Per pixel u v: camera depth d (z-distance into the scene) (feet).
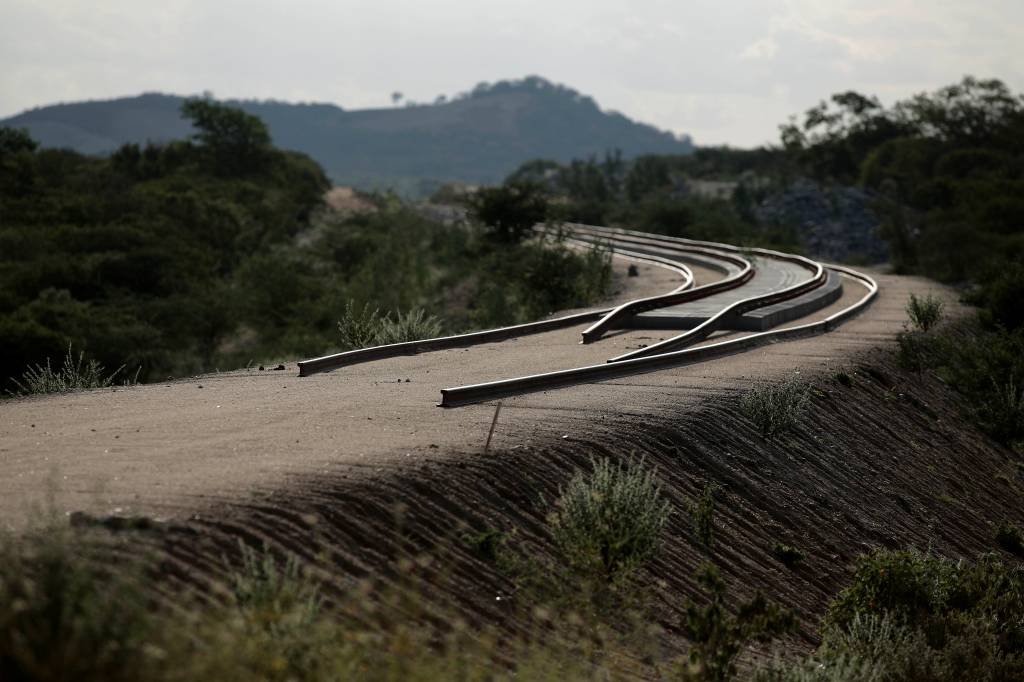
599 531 56.34
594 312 175.63
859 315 203.31
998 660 67.67
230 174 652.89
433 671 40.75
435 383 103.30
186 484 56.13
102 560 41.78
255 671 35.91
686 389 104.37
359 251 441.27
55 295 295.07
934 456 122.01
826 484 96.58
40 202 455.63
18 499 52.13
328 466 61.82
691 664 50.75
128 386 102.32
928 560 78.43
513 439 74.79
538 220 406.62
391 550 53.06
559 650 50.26
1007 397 146.51
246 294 330.54
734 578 70.54
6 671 31.04
